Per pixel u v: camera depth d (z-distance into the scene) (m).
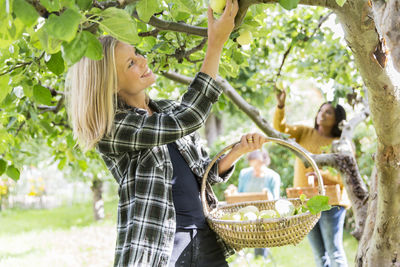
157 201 1.53
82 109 1.54
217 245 1.66
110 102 1.53
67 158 4.12
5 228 9.70
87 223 9.56
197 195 1.67
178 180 1.62
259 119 3.01
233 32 1.57
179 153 1.68
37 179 13.13
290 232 1.51
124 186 1.57
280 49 3.94
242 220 1.60
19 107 2.62
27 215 11.86
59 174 13.71
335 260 3.16
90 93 1.53
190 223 1.59
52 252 6.72
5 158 2.45
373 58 1.41
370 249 2.04
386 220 1.90
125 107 1.64
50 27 0.93
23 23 0.99
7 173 2.38
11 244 7.62
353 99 3.58
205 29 1.50
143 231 1.50
